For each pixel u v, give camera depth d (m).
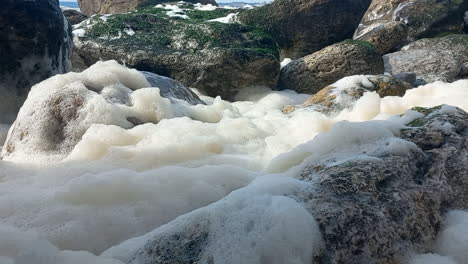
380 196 2.29
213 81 8.07
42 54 6.09
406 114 3.25
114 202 2.84
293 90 8.33
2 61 5.81
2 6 5.64
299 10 10.19
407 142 2.72
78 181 2.95
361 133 2.87
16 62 5.89
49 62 6.23
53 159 3.94
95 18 9.45
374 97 5.06
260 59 7.92
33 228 2.55
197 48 8.60
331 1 10.21
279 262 1.91
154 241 2.14
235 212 2.11
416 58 9.20
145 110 4.55
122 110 4.38
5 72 5.86
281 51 10.46
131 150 3.71
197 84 8.12
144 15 9.48
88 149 3.72
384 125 3.01
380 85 6.00
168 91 5.64
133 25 9.17
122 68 5.09
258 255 1.92
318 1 10.16
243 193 2.26
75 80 4.64
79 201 2.84
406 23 11.23
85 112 4.20
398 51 9.94
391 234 2.12
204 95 8.18
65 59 6.90
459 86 5.19
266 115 5.84
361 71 8.02
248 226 2.02
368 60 8.03
